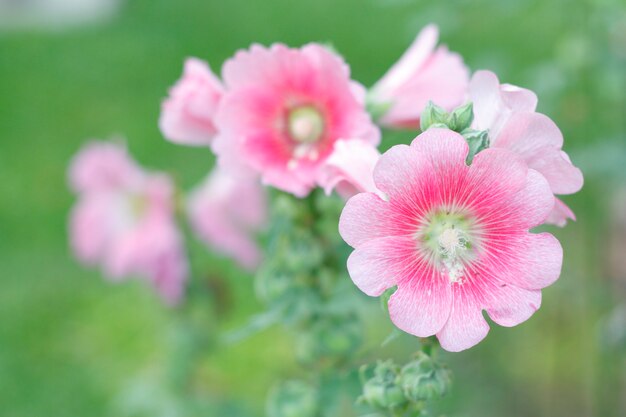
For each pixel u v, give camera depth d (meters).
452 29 1.19
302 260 0.74
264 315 0.74
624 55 1.19
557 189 0.60
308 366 0.78
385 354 1.22
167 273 1.03
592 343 1.25
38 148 2.50
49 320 1.77
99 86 2.85
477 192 0.57
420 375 0.59
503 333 1.37
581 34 1.21
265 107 0.69
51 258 1.98
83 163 1.14
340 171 0.64
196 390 1.12
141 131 2.49
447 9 1.19
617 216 1.35
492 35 1.80
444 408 1.22
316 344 0.76
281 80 0.69
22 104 2.77
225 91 0.71
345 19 2.94
